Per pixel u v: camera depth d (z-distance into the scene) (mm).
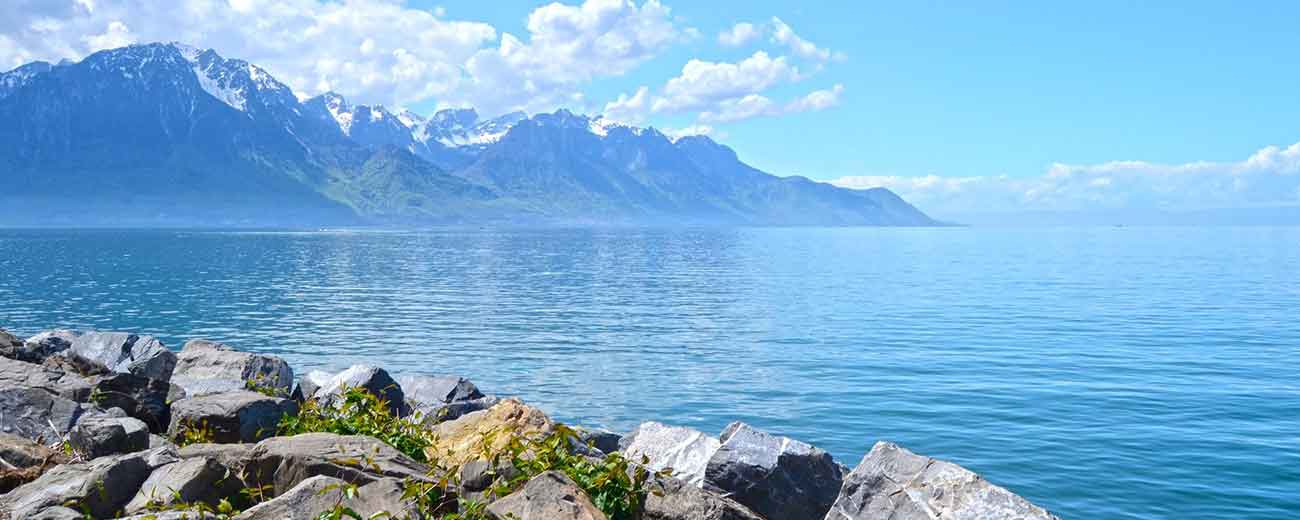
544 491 7141
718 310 79688
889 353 50406
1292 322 65688
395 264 169750
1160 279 122062
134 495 7496
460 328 65875
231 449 8148
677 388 40500
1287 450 26969
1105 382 39500
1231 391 37062
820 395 37656
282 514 6449
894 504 8984
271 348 55125
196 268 150750
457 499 7273
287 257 197125
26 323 69250
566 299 92375
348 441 8070
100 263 164250
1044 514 8336
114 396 11859
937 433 30062
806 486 11867
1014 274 137250
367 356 51469
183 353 16359
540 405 37219
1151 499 22609
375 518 6344
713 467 11883
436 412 16594
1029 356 48375
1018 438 28984
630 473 8523
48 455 8797
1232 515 21438
